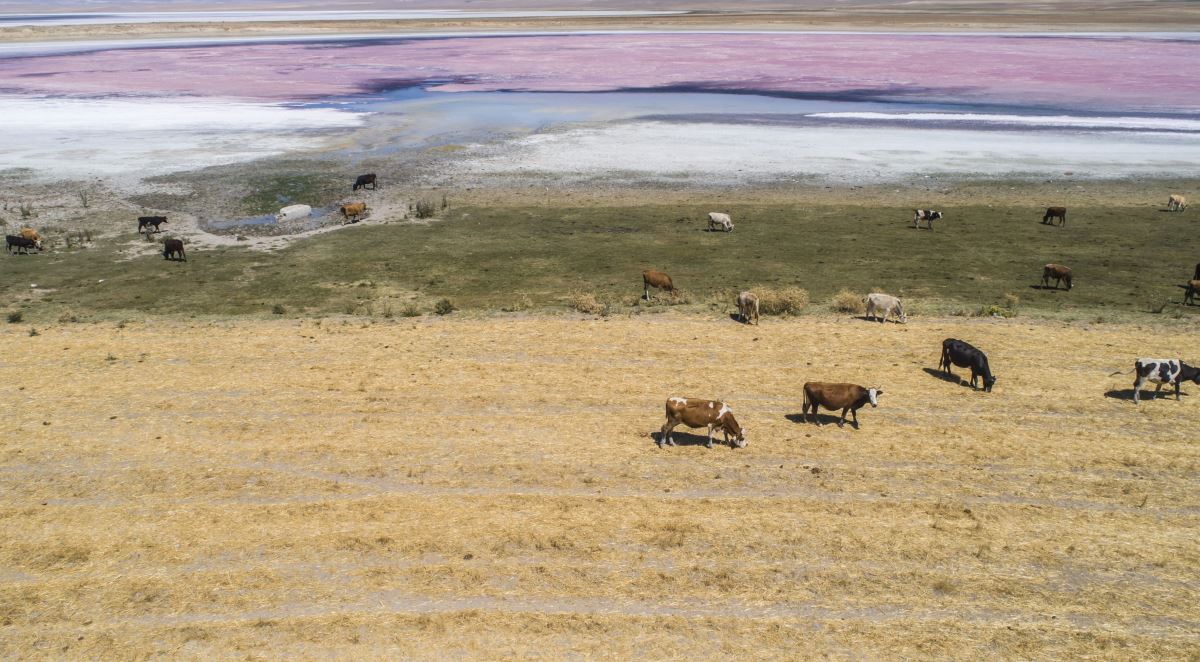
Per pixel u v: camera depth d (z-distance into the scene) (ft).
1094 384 77.56
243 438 67.10
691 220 156.56
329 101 284.82
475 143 220.23
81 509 56.49
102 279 124.57
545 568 49.49
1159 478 59.88
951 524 53.98
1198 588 47.67
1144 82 298.15
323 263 132.57
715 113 255.09
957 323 97.45
